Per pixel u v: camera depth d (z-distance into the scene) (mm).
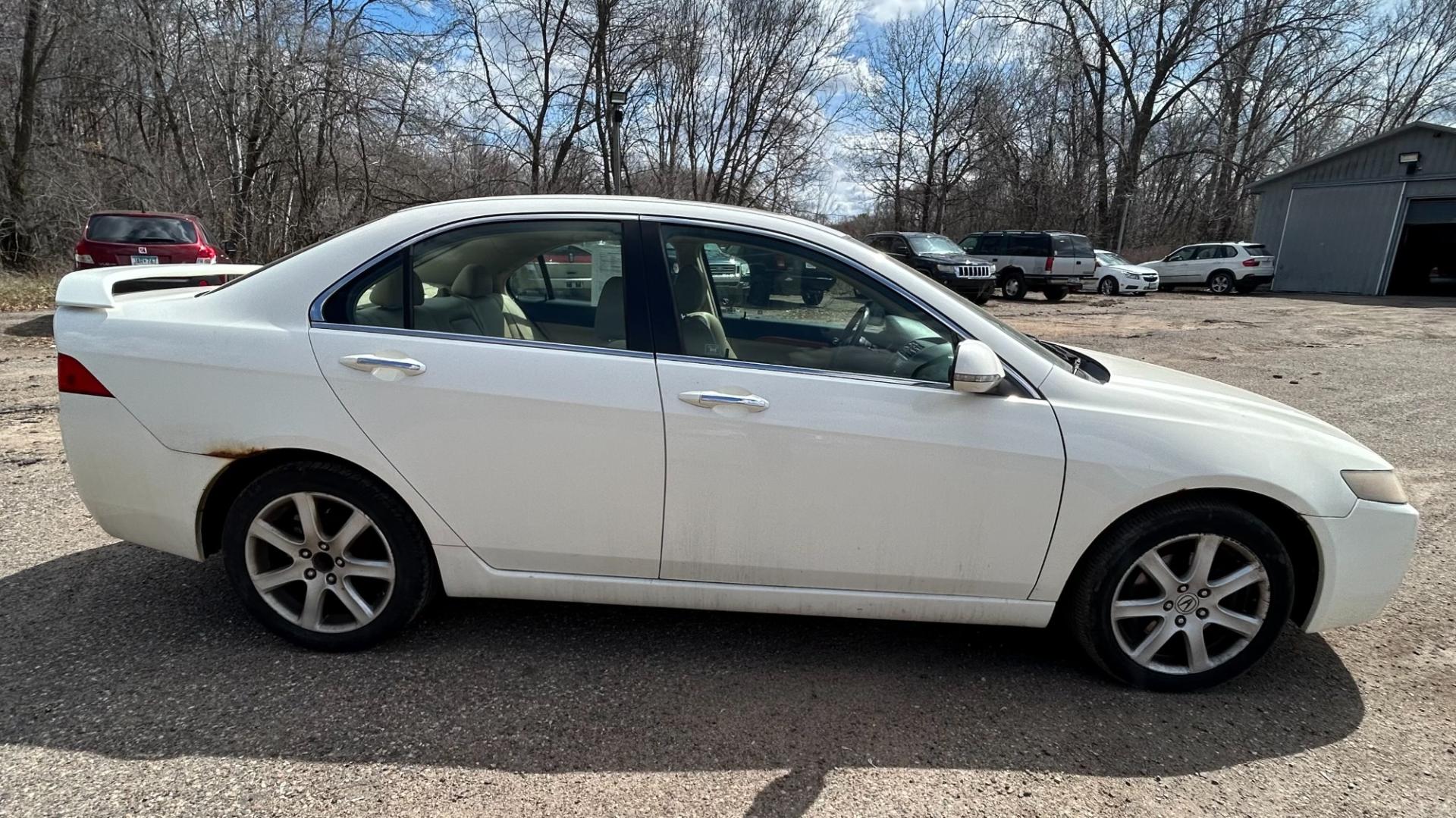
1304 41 31891
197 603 3055
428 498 2584
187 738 2260
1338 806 2135
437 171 22406
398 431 2535
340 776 2133
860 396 2486
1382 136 21875
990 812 2082
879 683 2674
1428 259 22641
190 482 2621
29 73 17688
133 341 2615
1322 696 2668
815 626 3055
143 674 2566
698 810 2057
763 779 2186
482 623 2990
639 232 2641
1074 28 34031
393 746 2262
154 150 20188
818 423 2465
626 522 2570
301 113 19156
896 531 2529
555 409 2496
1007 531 2523
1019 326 14266
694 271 2711
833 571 2582
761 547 2564
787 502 2516
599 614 3096
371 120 19578
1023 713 2527
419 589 2695
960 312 2607
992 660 2842
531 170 26609
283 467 2607
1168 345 11523
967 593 2607
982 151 37562
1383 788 2213
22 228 17219
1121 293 23359
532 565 2664
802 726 2424
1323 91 35344
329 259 2654
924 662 2820
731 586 2635
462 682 2598
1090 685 2695
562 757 2242
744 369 2523
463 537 2631
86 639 2770
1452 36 37656
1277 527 2629
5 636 2771
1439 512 4469
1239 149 36594
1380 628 3131
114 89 19609
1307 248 24188
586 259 2723
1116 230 34750
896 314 2641
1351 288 23344
